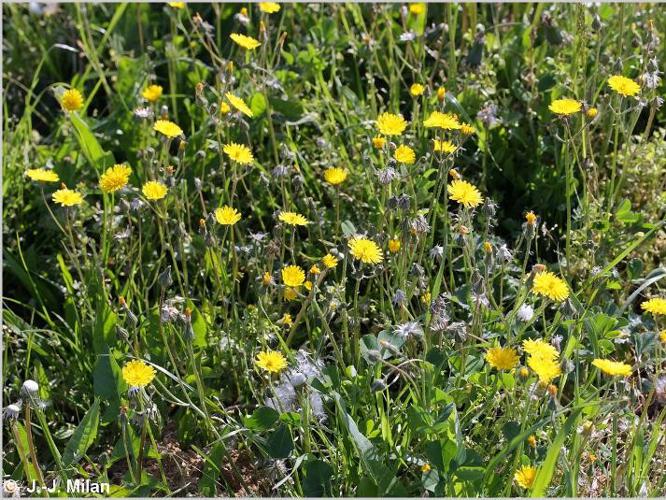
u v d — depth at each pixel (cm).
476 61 95
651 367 73
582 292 80
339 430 66
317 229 86
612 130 93
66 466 67
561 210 89
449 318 70
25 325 80
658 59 98
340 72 107
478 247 77
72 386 79
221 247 79
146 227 89
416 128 93
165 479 67
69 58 116
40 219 91
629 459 63
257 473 70
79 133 90
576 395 63
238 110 86
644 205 90
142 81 101
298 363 67
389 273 80
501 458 58
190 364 74
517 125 94
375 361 64
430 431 62
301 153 94
